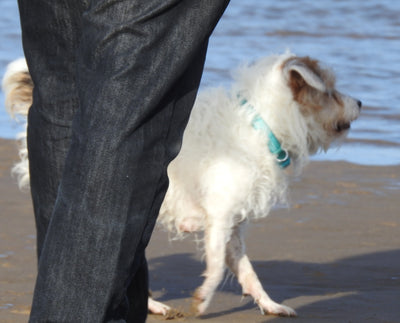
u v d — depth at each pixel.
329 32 28.36
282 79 7.68
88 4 4.05
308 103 7.88
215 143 7.54
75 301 3.67
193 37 3.69
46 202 4.41
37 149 4.37
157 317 7.15
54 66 4.27
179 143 3.98
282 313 7.14
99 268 3.66
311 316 7.06
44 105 4.30
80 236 3.63
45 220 4.43
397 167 13.48
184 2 3.67
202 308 7.27
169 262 8.95
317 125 8.13
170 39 3.65
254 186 7.60
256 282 7.56
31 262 8.52
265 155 7.62
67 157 3.69
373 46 25.67
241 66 8.14
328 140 8.36
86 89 3.64
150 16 3.58
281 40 26.59
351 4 34.78
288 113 7.72
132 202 3.69
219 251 7.53
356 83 20.02
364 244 9.53
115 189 3.62
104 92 3.58
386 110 17.50
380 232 10.02
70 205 3.64
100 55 3.61
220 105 7.65
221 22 30.08
